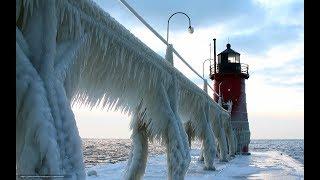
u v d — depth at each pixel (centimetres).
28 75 369
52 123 372
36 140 360
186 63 1330
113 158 4700
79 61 537
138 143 995
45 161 359
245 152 3950
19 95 363
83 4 526
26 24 413
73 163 392
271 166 2291
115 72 711
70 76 498
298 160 3150
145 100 900
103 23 607
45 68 399
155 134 945
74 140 399
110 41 650
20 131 369
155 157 3200
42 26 412
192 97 1381
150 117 929
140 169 999
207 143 1769
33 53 404
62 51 472
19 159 371
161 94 934
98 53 616
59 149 376
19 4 411
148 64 848
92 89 671
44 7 417
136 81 807
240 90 4056
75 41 504
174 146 945
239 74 4025
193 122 1609
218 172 1802
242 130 3922
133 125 990
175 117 1005
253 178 1592
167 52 1180
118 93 749
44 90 378
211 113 2373
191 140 1950
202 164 2352
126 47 720
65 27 487
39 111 362
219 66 4116
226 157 2658
